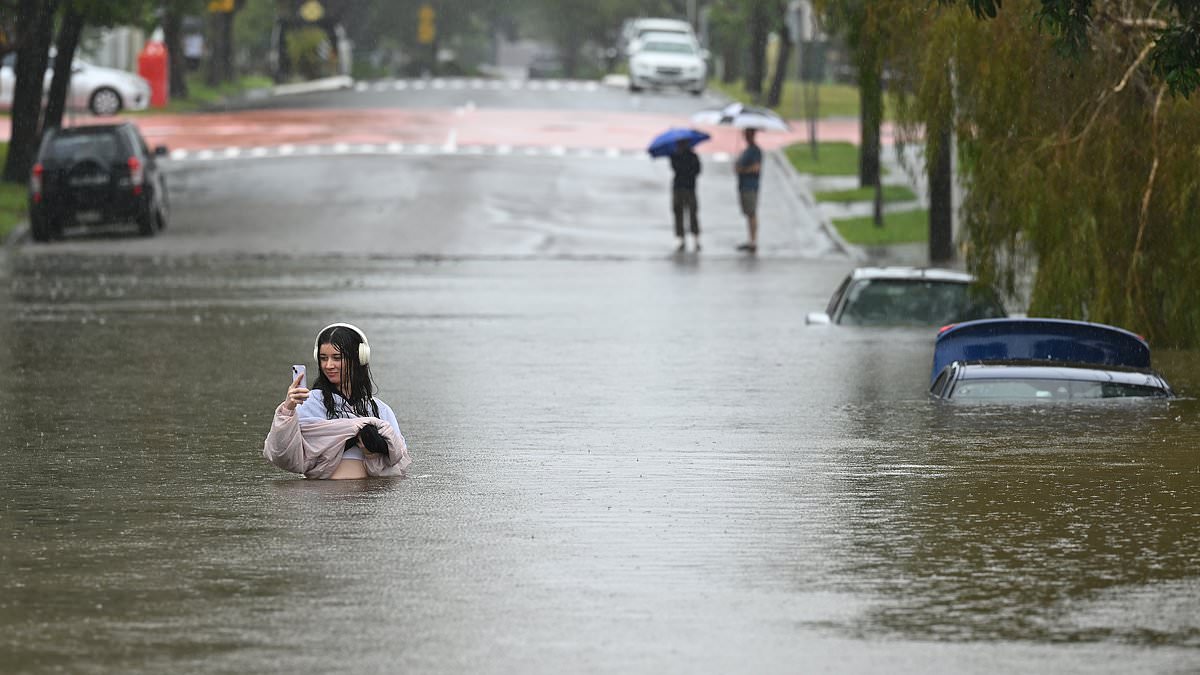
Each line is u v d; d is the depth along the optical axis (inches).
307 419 1216.8
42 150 3745.1
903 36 2117.4
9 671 745.6
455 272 3198.8
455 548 984.3
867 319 2295.8
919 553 973.8
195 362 1942.7
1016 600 869.8
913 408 1567.4
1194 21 1583.4
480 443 1380.4
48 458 1309.1
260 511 1093.1
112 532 1031.6
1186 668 752.3
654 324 2354.8
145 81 6363.2
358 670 748.0
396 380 1788.9
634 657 767.1
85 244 3718.0
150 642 791.1
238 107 6756.9
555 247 3700.8
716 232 4013.3
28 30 4461.1
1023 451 1325.0
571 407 1593.3
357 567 937.5
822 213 4205.2
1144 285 2025.1
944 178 3408.0
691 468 1256.2
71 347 2080.5
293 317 2433.6
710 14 7613.2
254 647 782.5
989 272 2107.5
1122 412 1523.1
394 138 5551.2
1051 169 1989.4
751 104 6855.3
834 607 854.5
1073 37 1668.3
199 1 5211.6
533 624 821.2
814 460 1291.8
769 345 2097.7
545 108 6535.4
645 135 5723.4
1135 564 948.0
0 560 956.0
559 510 1096.2
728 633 806.5
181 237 3828.7
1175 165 1968.5
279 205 4298.7
